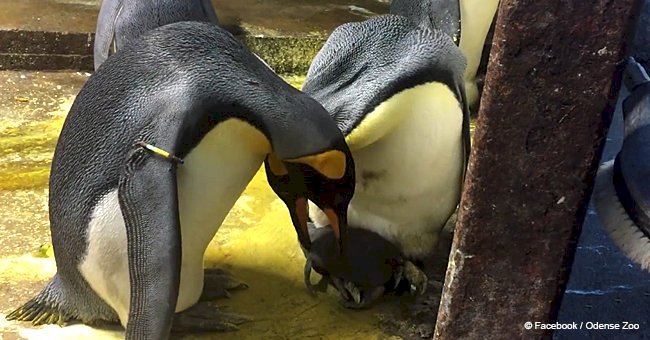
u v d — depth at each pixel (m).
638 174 1.67
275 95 1.78
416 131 2.02
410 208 2.22
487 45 4.05
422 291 2.28
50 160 2.91
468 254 1.56
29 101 3.41
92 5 4.20
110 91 1.78
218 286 2.23
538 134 1.43
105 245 1.77
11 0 4.10
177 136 1.66
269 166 1.99
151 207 1.63
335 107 1.97
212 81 1.71
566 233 1.52
